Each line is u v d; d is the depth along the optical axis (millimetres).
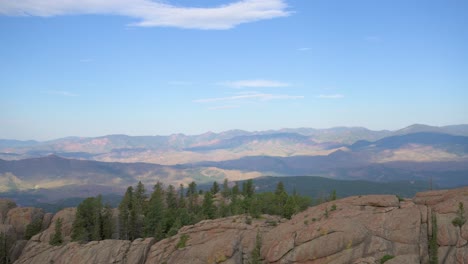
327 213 106438
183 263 108125
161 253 118438
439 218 90188
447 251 84438
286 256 94750
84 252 125500
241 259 104438
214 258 104438
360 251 89000
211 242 110375
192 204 180625
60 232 140750
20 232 153125
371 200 105188
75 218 153250
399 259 83625
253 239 110688
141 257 121938
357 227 92875
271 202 157000
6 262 134750
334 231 93250
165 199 195250
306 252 92688
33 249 136375
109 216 156750
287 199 152375
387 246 88750
